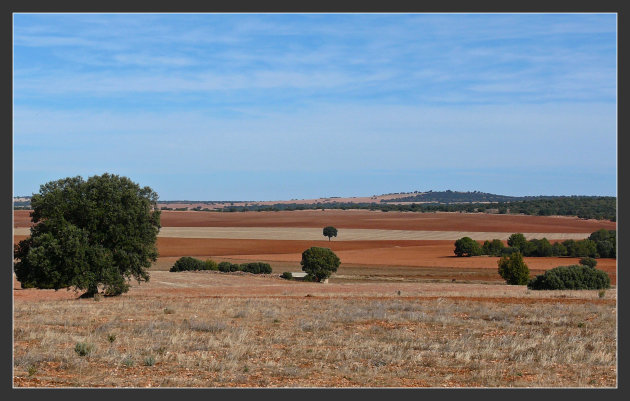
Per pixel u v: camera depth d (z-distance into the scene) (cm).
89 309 3516
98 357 2152
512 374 1989
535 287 5559
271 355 2216
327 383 1844
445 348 2370
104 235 4931
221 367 1994
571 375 1983
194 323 2825
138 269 5119
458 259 13088
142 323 2919
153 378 1878
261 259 12762
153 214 5234
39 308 3566
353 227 19488
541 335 2647
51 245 4688
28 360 2062
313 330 2758
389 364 2111
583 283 5456
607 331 2742
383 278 9812
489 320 3109
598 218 18625
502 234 17138
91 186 4991
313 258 9225
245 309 3462
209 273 8800
